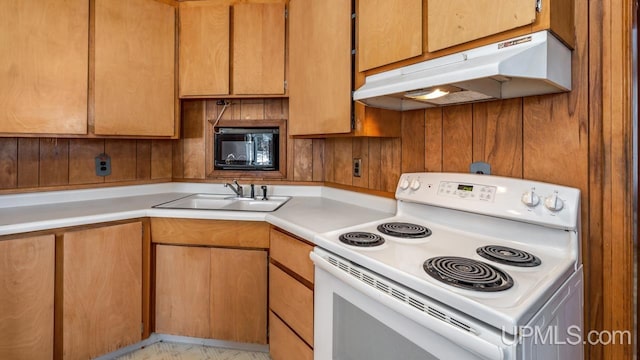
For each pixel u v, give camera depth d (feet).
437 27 3.67
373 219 4.97
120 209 5.60
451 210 4.28
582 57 3.43
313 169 7.29
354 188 6.32
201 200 7.08
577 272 3.20
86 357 5.13
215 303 5.65
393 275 2.88
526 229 3.58
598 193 3.38
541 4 2.92
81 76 5.65
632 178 3.24
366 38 4.54
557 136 3.62
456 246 3.59
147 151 7.41
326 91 5.23
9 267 4.50
